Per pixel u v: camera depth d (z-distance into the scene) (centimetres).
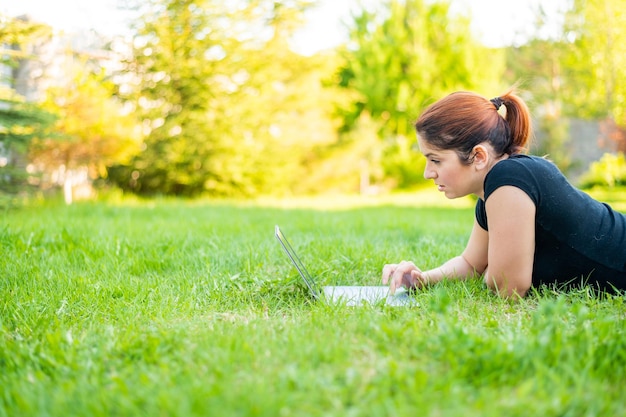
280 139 1659
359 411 136
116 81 1405
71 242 422
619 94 1532
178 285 304
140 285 303
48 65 1200
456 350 168
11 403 153
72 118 1106
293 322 220
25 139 811
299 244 425
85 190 1383
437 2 2094
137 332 210
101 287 297
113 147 1176
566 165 1895
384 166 2048
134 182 1478
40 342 205
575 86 1720
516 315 231
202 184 1491
